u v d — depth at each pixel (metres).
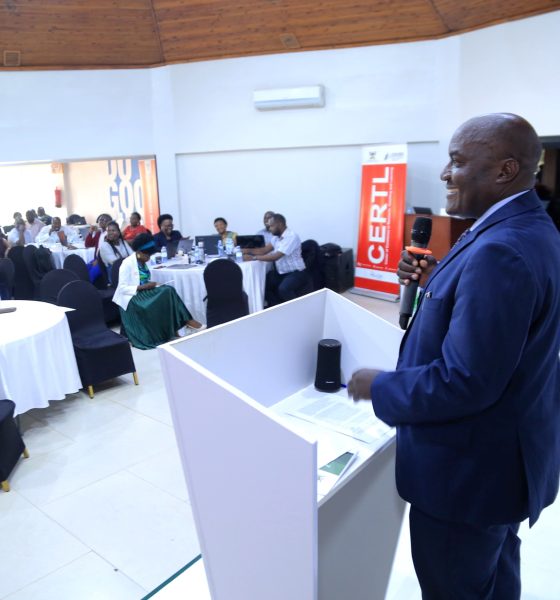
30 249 5.98
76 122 7.12
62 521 2.27
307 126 6.84
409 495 1.12
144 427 3.18
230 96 6.99
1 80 6.86
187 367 1.08
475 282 0.91
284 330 1.51
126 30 6.54
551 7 5.06
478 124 1.00
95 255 5.93
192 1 6.11
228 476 1.09
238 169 7.23
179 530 2.19
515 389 0.98
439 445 1.04
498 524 1.02
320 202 7.02
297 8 6.06
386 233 6.22
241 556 1.15
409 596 1.73
